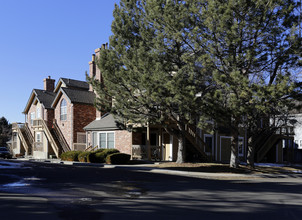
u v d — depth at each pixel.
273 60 17.88
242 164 24.25
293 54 17.06
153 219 6.46
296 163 34.91
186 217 6.71
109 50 20.14
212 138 28.73
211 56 17.23
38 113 41.84
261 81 15.93
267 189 12.00
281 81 15.83
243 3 16.19
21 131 44.53
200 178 16.03
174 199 8.81
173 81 16.94
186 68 17.92
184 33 17.59
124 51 19.09
